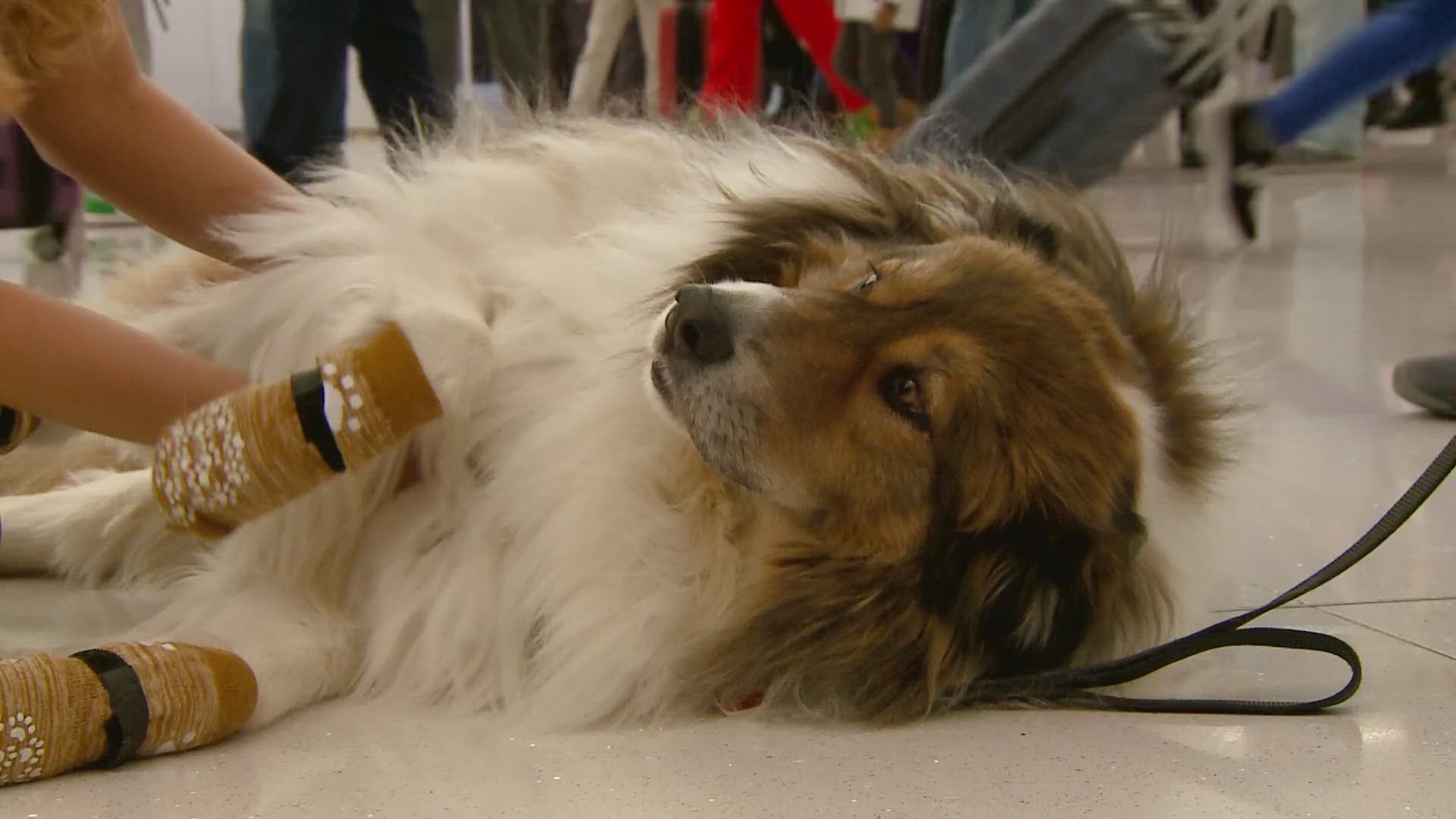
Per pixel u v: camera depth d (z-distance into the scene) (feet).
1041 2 10.10
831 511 5.65
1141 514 5.83
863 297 5.78
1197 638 5.42
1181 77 9.56
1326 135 31.73
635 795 4.38
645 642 5.66
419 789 4.42
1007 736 5.04
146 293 8.23
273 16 15.06
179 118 6.83
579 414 6.11
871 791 4.42
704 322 5.67
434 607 5.84
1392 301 16.38
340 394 4.86
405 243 6.72
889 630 5.54
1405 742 4.82
